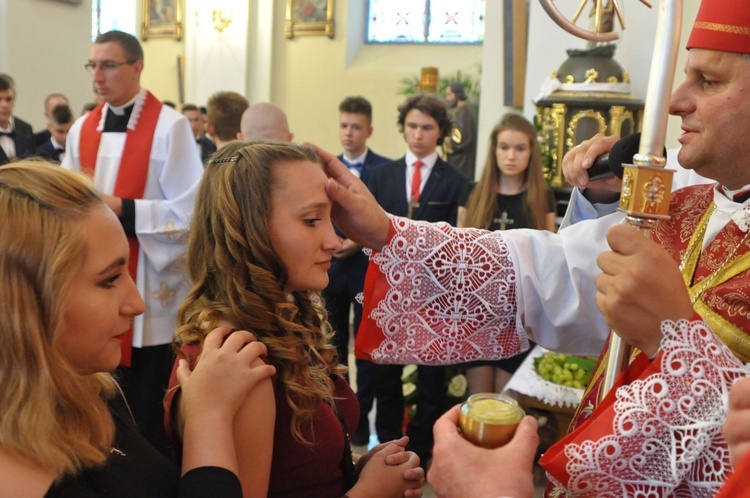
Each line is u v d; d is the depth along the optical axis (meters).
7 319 1.01
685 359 1.08
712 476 1.07
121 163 3.43
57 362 1.03
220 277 1.47
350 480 1.58
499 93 6.88
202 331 1.43
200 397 1.24
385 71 11.94
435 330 1.67
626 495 1.12
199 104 12.62
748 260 1.27
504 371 3.91
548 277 1.62
